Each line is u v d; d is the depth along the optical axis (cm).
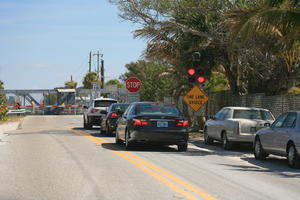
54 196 1109
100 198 1090
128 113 2303
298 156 1670
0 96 5503
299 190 1242
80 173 1457
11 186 1234
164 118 2175
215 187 1255
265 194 1173
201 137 3231
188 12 3197
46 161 1734
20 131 3572
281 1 2127
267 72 3309
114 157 1883
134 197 1105
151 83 6619
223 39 3064
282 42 2267
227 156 2097
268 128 1936
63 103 8875
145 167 1603
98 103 3903
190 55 3319
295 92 3759
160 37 3356
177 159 1875
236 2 3033
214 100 3812
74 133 3384
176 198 1098
